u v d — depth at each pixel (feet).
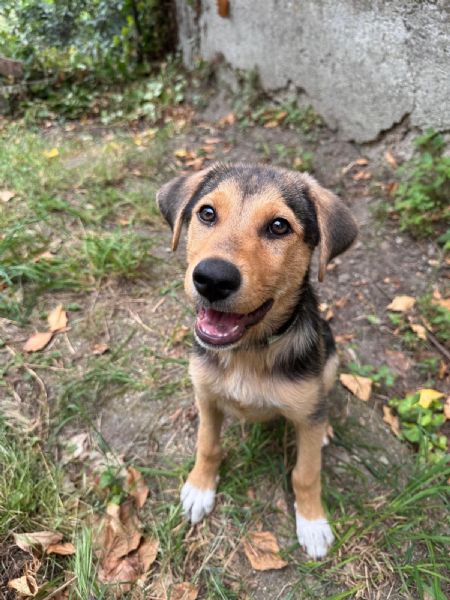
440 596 1.38
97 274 2.35
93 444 1.78
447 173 2.63
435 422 1.87
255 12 3.70
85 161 3.30
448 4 2.53
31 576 1.39
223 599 1.42
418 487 1.62
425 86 2.79
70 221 2.70
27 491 1.56
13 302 2.17
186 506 1.61
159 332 2.17
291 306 1.41
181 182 1.61
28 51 4.32
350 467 1.74
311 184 1.49
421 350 2.20
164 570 1.48
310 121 3.58
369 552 1.54
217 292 1.18
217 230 1.27
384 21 2.86
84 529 1.51
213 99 4.21
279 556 1.52
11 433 1.74
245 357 1.42
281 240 1.31
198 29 4.42
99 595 1.39
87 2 4.31
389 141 3.14
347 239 1.51
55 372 1.97
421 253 2.63
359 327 2.31
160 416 1.87
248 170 1.45
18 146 3.39
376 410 1.96
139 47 4.72
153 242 2.57
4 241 2.33
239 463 1.75
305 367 1.44
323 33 3.26
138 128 3.99
